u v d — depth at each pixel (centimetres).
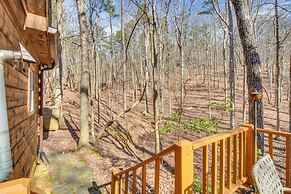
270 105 2117
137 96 2323
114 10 1764
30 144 492
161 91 1600
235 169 300
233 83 1181
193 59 3269
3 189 85
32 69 528
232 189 286
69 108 1609
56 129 1001
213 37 3006
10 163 169
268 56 2561
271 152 312
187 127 631
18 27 323
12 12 270
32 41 418
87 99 812
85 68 815
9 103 271
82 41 820
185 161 204
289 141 297
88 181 572
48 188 515
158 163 243
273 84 2817
